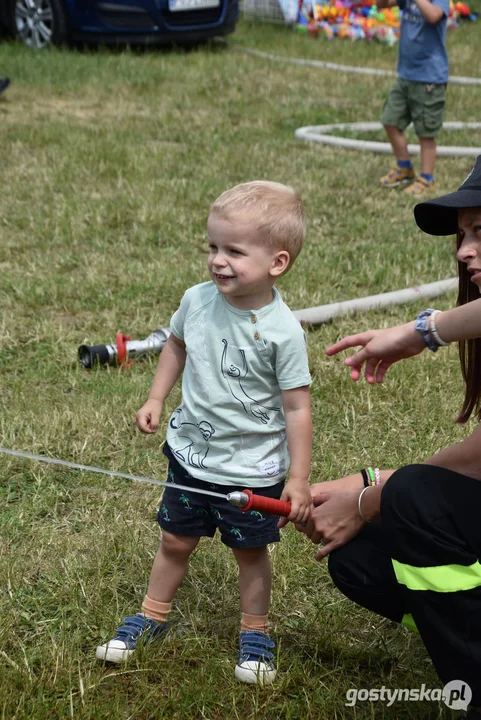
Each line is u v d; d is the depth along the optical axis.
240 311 2.56
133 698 2.54
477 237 2.29
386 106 7.15
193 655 2.69
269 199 2.52
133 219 6.36
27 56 10.99
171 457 2.68
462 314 2.25
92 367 4.34
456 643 2.19
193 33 11.80
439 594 2.20
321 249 5.89
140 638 2.68
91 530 3.21
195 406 2.61
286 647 2.76
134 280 5.32
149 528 3.24
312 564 3.07
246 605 2.70
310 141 8.49
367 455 3.71
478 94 10.83
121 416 3.93
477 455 2.32
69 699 2.47
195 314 2.63
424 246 6.04
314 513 2.56
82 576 2.96
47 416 3.87
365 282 5.50
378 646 2.74
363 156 8.12
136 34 11.46
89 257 5.66
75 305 5.02
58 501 3.38
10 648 2.70
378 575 2.43
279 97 10.20
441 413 4.04
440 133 9.07
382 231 6.30
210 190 6.87
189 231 6.09
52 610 2.86
